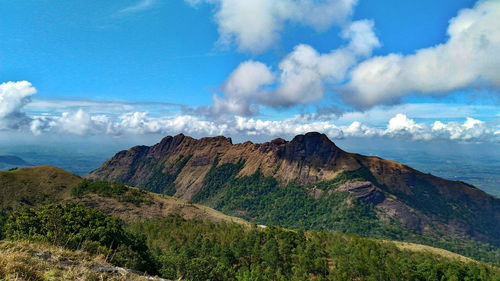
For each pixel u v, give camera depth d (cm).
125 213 19300
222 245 12162
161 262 7144
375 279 9719
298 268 10612
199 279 6606
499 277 10150
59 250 1266
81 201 19700
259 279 8275
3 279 854
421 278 10400
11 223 5681
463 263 12050
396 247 14562
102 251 2075
